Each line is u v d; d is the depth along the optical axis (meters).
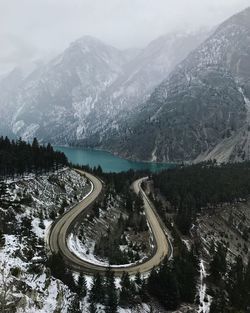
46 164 124.44
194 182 166.12
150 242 93.69
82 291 54.72
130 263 77.88
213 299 69.50
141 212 120.19
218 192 151.12
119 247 85.62
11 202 84.31
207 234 117.44
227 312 65.62
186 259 81.00
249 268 93.00
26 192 98.12
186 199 137.50
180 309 62.28
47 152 135.75
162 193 157.75
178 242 95.12
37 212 90.25
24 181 104.94
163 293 62.03
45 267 48.88
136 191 153.38
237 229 135.75
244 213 149.75
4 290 38.19
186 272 70.81
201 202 139.62
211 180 172.50
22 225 76.38
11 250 48.56
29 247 55.62
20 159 112.25
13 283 40.16
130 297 58.84
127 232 97.56
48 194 106.81
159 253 85.69
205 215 134.88
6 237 53.53
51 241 77.88
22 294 39.66
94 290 54.62
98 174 163.88
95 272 67.62
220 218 137.75
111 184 141.88
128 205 119.12
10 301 37.47
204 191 149.25
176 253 86.31
